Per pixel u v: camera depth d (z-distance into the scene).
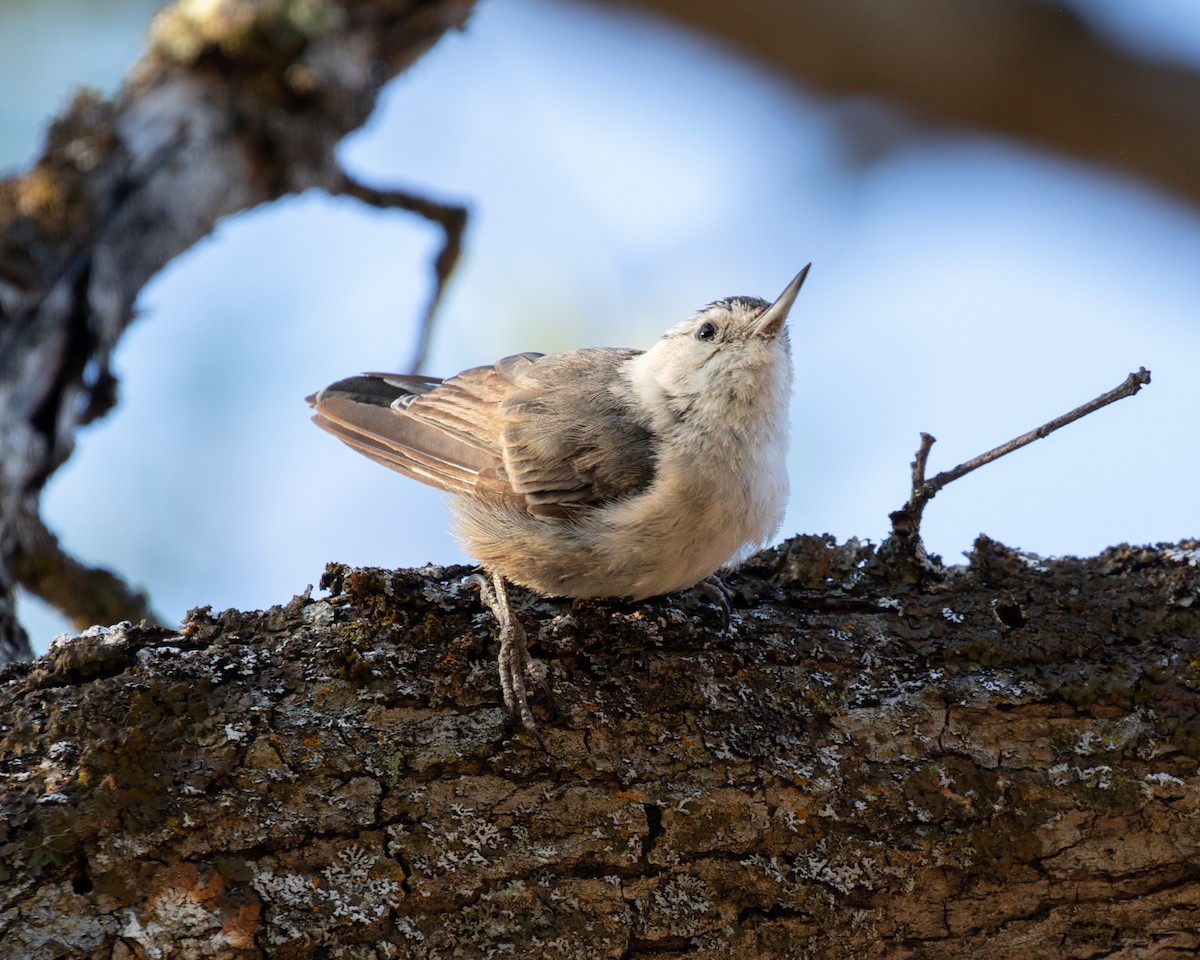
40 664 6.02
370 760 6.00
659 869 6.07
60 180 9.20
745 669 6.54
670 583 7.62
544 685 6.27
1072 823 6.16
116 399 9.52
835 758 6.30
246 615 6.34
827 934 6.06
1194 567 6.80
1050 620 6.68
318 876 5.78
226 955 5.57
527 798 6.08
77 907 5.50
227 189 10.03
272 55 10.30
